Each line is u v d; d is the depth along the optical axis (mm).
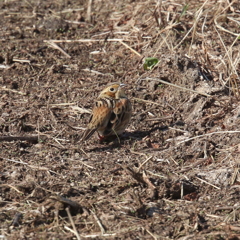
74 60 16312
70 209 9273
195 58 15227
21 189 9938
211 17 17672
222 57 15234
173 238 8531
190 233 8648
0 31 18531
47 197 9430
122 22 18578
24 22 19297
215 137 11742
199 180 10258
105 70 15570
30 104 13703
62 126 12641
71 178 10359
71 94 14250
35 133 12336
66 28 18641
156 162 10992
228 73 14352
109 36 17719
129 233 8617
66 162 11023
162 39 16344
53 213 9180
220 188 10008
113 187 10016
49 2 21156
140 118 12906
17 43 17547
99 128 11586
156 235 8570
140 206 9203
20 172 10594
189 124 12539
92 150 11602
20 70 15719
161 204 9547
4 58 16344
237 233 8586
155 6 18359
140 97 13961
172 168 10734
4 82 14984
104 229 8750
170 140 11953
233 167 10516
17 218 9070
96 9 20062
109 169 10695
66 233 8688
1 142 11766
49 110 13367
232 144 11453
